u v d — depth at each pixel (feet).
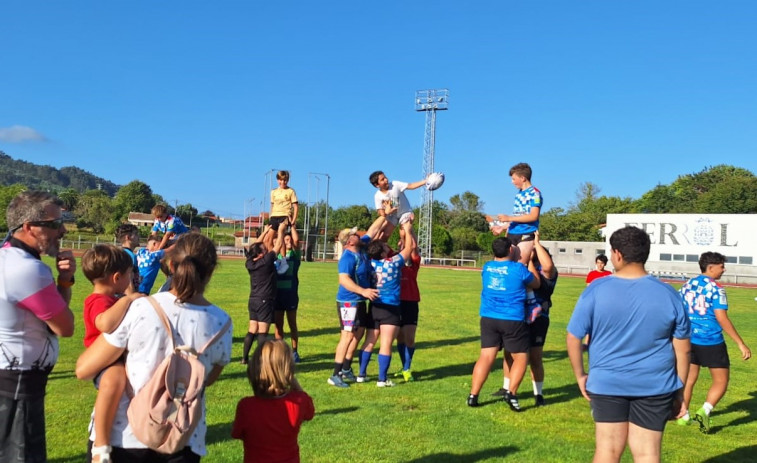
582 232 266.57
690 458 19.20
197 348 10.05
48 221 11.54
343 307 26.66
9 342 11.07
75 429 19.12
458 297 71.10
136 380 9.69
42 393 11.73
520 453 18.67
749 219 147.43
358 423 21.09
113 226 241.35
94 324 11.09
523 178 25.70
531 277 23.38
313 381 27.43
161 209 34.27
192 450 9.96
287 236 31.78
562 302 70.23
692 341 22.88
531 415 23.25
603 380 12.85
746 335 48.78
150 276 26.76
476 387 23.88
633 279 13.09
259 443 11.46
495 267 23.70
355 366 31.53
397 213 31.65
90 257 11.27
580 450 19.13
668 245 156.97
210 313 10.44
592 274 40.73
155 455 9.71
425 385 27.48
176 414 9.34
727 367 22.58
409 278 28.63
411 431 20.44
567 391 27.73
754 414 24.97
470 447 19.06
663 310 12.60
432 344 39.32
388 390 26.20
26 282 10.89
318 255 188.55
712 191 248.32
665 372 12.63
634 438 12.77
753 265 145.79
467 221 310.04
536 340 24.82
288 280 31.81
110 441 9.76
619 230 13.48
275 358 11.55
